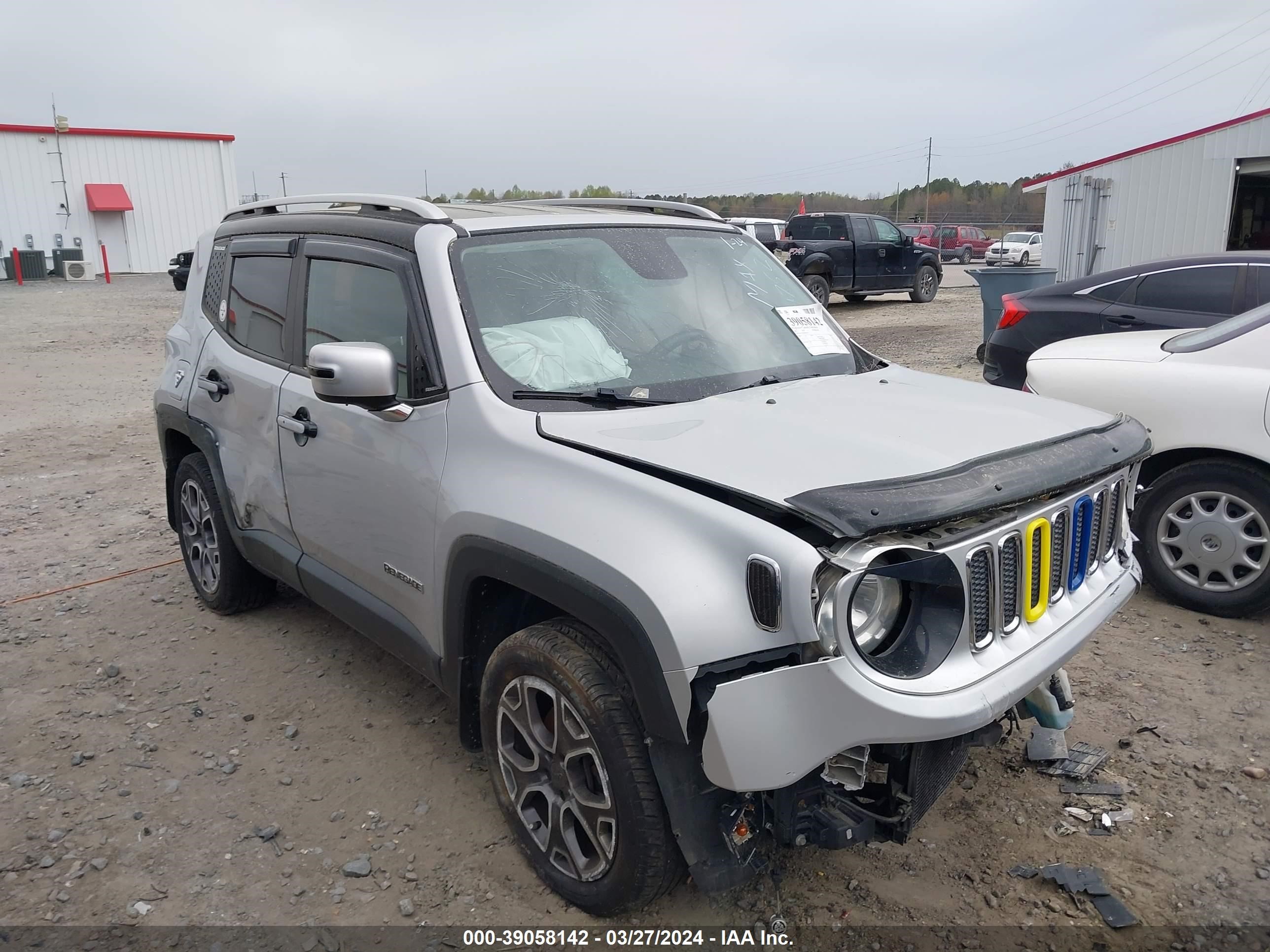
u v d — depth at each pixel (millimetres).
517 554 2674
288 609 5098
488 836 3197
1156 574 4754
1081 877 2879
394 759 3666
